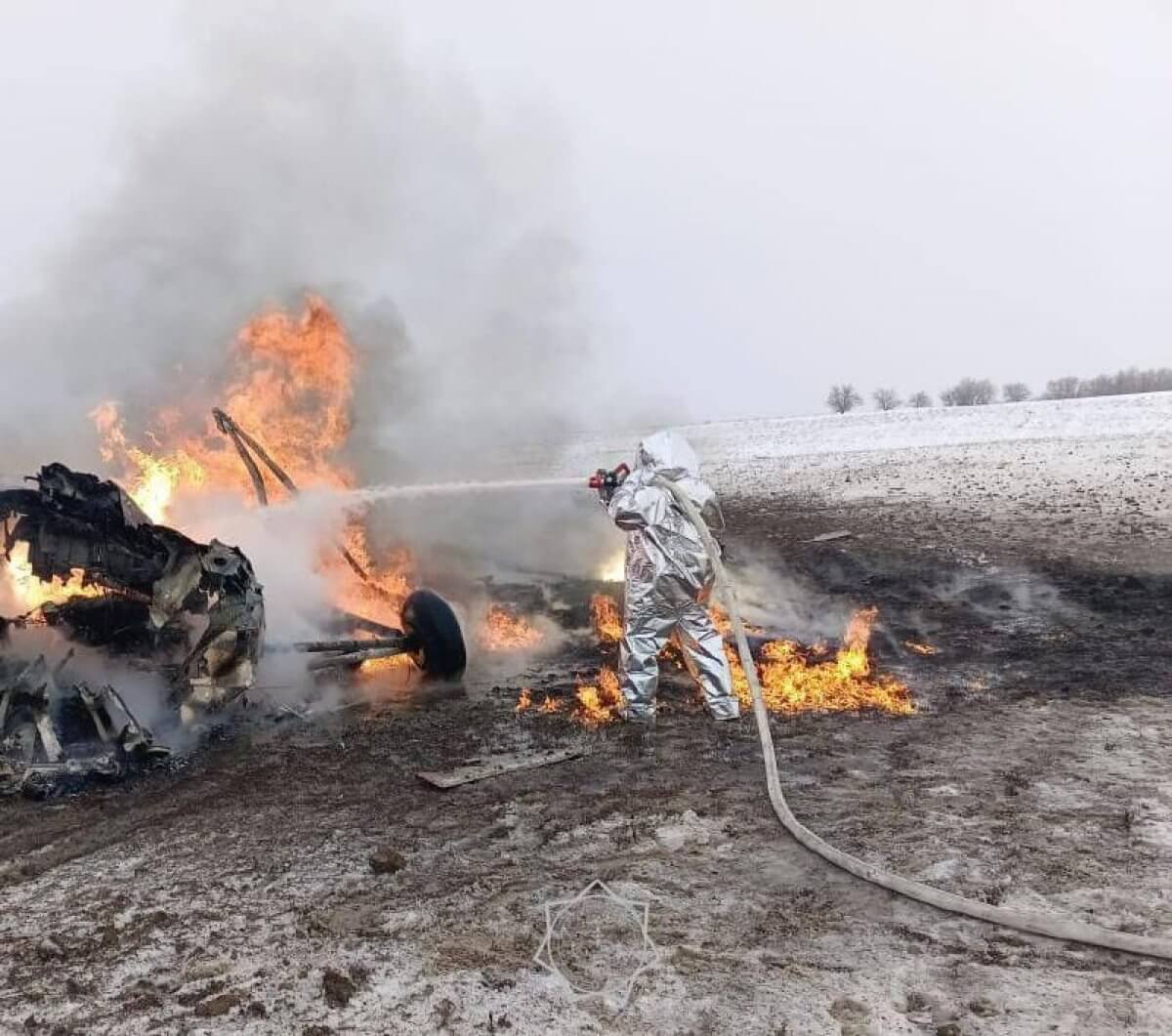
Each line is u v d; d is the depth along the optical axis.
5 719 5.17
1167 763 4.72
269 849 4.19
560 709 6.27
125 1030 2.83
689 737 5.56
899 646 7.57
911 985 2.93
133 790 5.04
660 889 3.66
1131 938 3.05
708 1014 2.82
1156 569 9.79
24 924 3.58
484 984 3.02
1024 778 4.60
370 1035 2.77
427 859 4.01
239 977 3.12
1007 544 11.95
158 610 5.50
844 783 4.71
